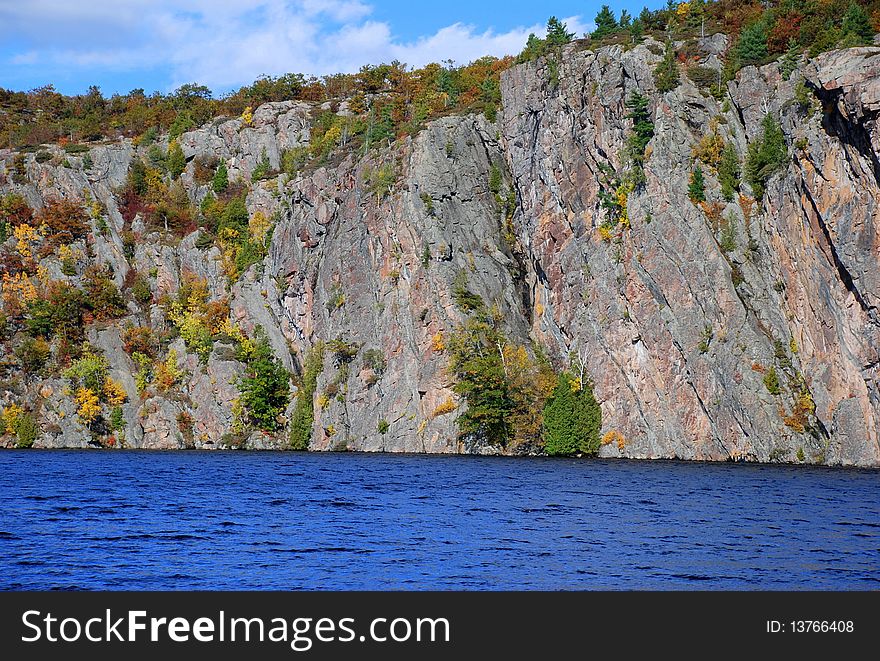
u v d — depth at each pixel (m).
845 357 112.88
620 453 127.44
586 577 45.88
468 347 137.62
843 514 66.19
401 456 130.88
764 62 129.50
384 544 54.16
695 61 136.62
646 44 138.50
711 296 123.12
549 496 77.38
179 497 76.69
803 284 118.38
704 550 52.28
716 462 118.56
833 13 139.88
